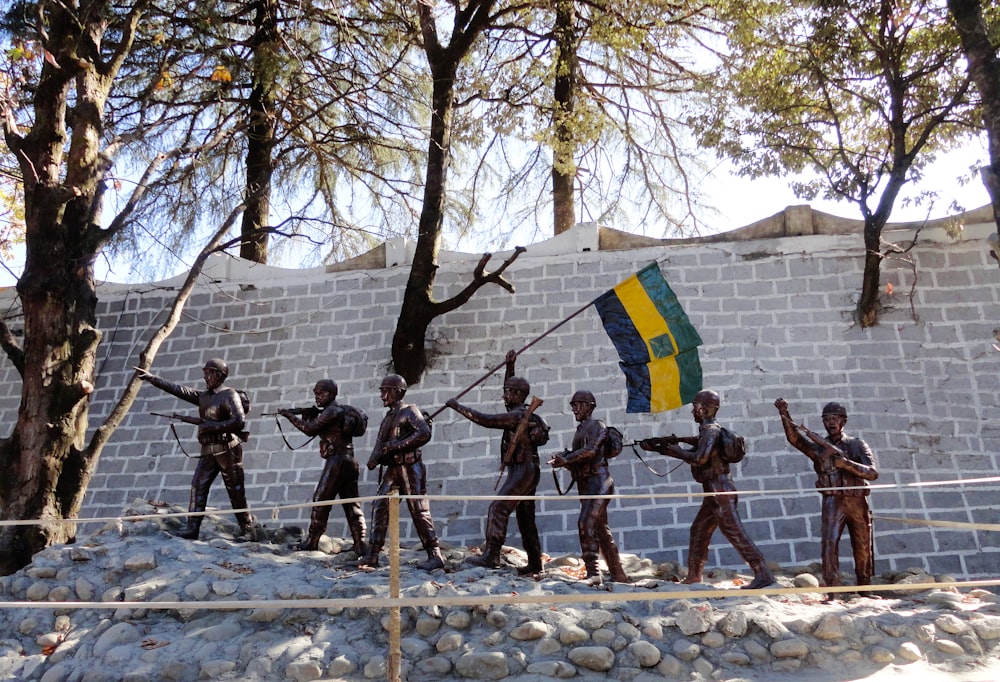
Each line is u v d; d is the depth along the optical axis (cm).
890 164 1462
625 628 834
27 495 1183
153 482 1513
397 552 742
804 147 1490
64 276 1273
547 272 1543
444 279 1593
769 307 1441
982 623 828
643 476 1347
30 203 1293
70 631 911
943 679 765
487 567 1051
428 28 1669
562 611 856
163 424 1567
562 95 2120
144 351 1285
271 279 1664
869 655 803
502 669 792
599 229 1555
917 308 1398
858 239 1458
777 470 1316
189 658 838
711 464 1027
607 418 1404
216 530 1192
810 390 1369
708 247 1501
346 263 1642
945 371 1352
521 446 1078
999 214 1148
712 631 830
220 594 927
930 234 1441
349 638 852
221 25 1816
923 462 1291
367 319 1584
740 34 1515
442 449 1433
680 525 1298
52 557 1019
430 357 1516
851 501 1020
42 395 1223
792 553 1252
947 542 1224
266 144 2053
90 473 1241
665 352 1214
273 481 1468
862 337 1392
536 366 1471
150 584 948
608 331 1241
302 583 943
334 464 1160
